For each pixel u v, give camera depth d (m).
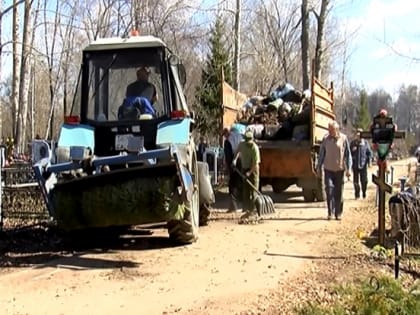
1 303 6.75
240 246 9.72
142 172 8.88
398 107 52.00
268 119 15.66
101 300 6.85
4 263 8.59
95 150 9.98
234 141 14.70
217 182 19.69
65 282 7.59
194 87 32.16
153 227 11.40
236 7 27.55
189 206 9.52
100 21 24.59
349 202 16.48
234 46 28.91
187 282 7.57
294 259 8.82
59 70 34.59
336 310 6.16
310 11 24.33
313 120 14.62
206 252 9.27
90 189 8.94
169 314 6.34
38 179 9.30
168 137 9.49
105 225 9.09
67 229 9.27
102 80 10.13
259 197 12.78
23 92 26.88
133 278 7.77
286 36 33.78
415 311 6.14
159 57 10.09
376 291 6.39
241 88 36.41
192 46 30.88
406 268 8.33
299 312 6.19
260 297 6.91
